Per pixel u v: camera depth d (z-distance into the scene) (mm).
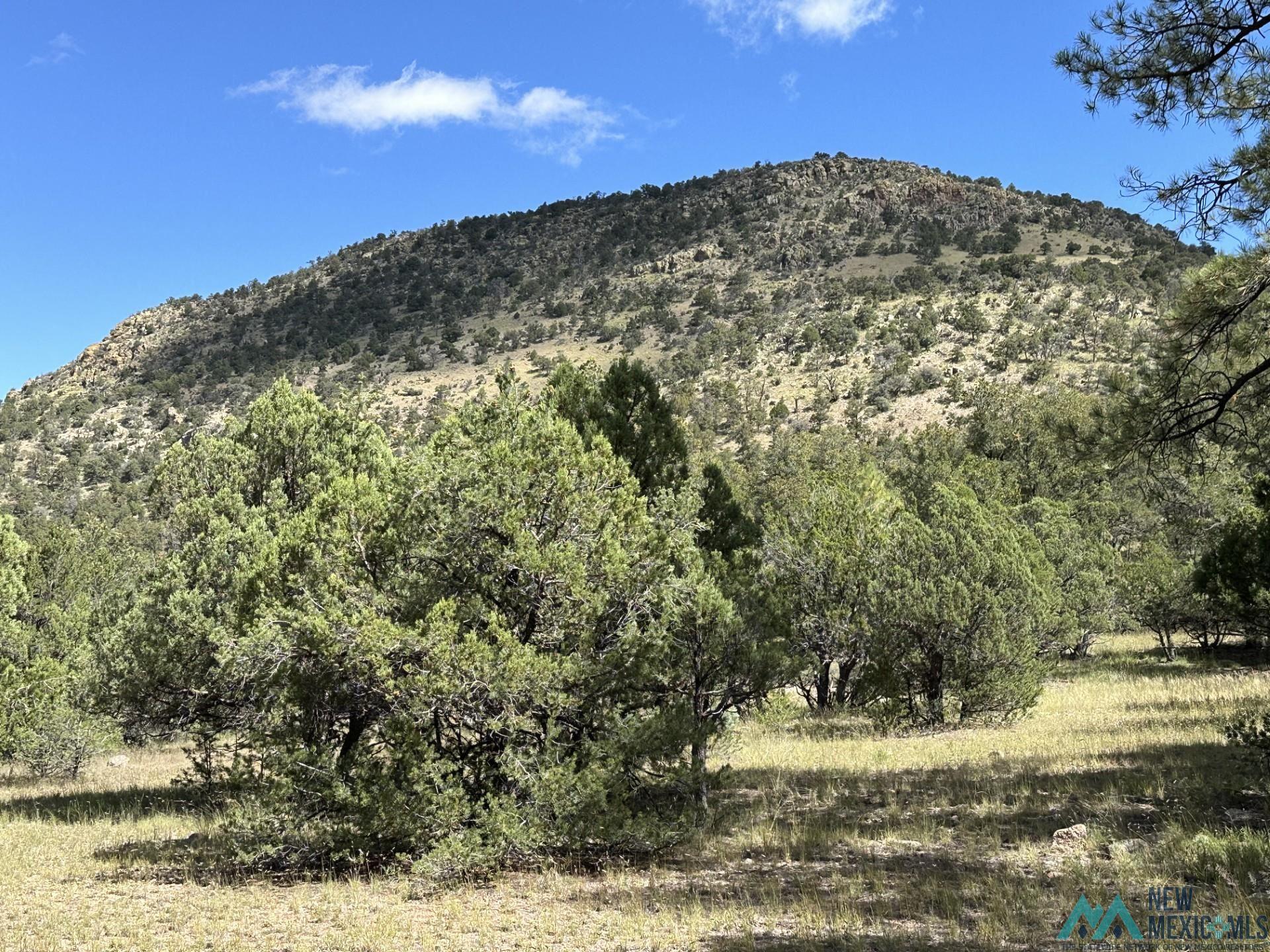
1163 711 17031
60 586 23438
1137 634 40906
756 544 16141
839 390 123750
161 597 14117
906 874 7840
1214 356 8508
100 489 132250
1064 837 8406
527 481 9711
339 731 10594
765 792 12297
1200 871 6926
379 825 8797
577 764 9516
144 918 7605
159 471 15711
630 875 8633
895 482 53719
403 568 9891
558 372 15734
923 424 101812
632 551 10188
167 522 15594
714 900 7426
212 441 15891
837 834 9500
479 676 8828
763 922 6754
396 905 7797
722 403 122688
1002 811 9859
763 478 57906
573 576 9375
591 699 9727
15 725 18578
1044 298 148000
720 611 11055
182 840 11477
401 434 17109
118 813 14398
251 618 11289
